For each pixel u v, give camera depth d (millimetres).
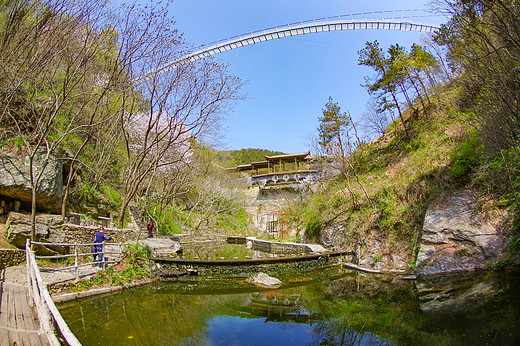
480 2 8195
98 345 6184
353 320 7980
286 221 29125
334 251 17375
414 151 20156
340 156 23484
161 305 9250
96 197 19156
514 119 9672
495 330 6375
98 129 16812
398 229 15305
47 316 4773
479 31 8609
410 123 24234
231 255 19781
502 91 9125
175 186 29406
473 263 11633
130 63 15195
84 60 12859
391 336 6812
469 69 10258
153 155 23156
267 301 9914
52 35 11961
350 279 13094
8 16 11320
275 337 7004
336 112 24500
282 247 23781
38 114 13664
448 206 13484
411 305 8852
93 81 15680
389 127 28594
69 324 7211
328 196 23375
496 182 12406
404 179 17766
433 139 19219
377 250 15531
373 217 17016
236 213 44969
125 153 24656
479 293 8969
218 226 39938
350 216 19031
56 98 12125
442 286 10383
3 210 11484
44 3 11844
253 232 43156
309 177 44438
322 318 8250
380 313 8391
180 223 33156
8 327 5477
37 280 6027
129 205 24781
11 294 7406
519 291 8539
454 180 14211
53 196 12742
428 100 23062
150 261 12922
